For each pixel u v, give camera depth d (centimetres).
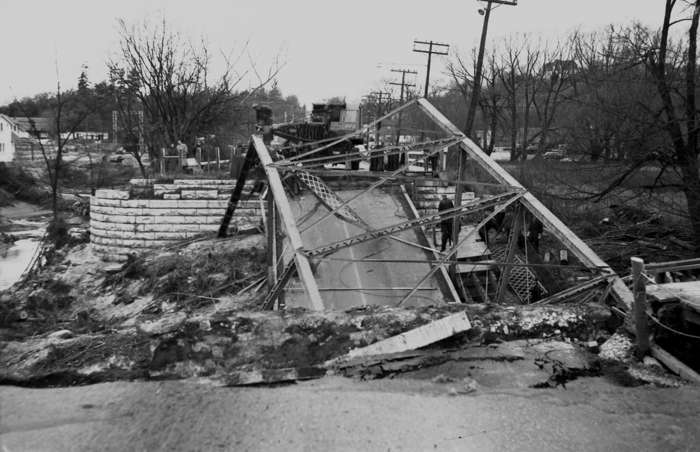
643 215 1920
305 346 580
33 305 1828
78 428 441
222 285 1761
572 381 550
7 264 2808
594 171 2006
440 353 593
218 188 2280
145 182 2342
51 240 2553
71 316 1767
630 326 641
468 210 1176
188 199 2277
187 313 627
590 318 668
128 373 536
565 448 433
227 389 514
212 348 564
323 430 446
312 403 489
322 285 1477
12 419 452
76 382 522
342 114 2369
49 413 463
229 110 3934
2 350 568
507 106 5319
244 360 562
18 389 508
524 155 4525
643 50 1795
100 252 2333
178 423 452
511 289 1551
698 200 1614
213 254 1948
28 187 5006
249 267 1847
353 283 1493
